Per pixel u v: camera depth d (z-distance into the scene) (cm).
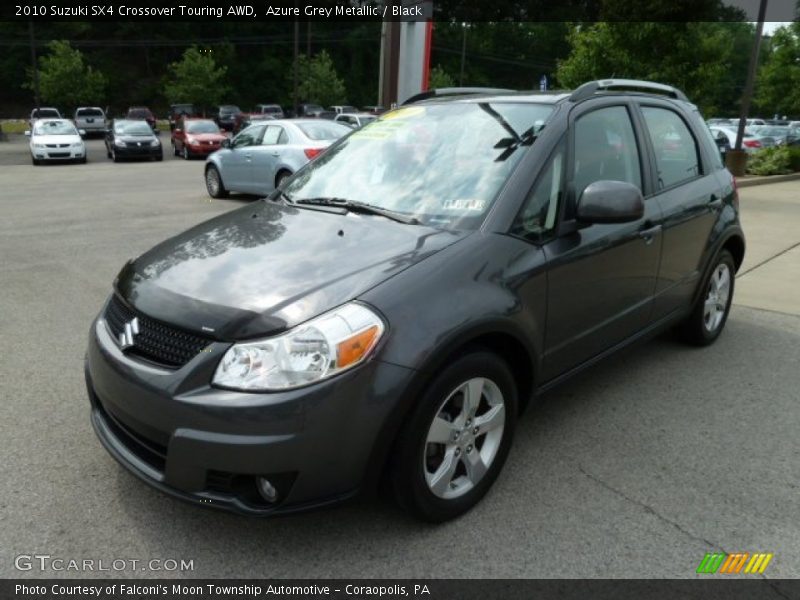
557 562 254
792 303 607
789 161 1914
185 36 7656
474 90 407
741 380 426
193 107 5331
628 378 427
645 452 335
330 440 231
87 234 866
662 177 402
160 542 263
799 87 3650
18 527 269
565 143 325
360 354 234
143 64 7738
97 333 283
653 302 393
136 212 1066
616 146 366
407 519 278
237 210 367
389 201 326
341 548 260
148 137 2361
